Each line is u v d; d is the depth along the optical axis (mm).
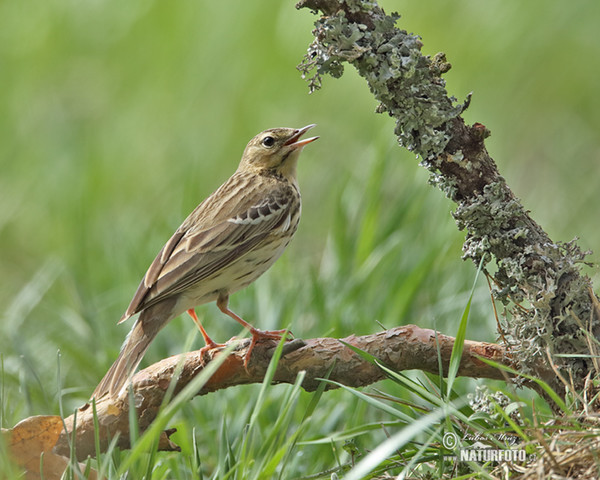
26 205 19234
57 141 20906
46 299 14727
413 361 8758
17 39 23031
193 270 10352
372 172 13695
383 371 8695
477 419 8336
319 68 8891
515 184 17938
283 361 8742
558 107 19969
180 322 12305
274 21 21766
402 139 8906
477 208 8797
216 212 10859
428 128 8789
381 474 8281
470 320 11969
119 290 13758
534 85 20359
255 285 12656
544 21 21203
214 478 8086
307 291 12477
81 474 7434
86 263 14906
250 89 21281
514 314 8922
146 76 22328
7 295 16234
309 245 16391
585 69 20438
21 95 22250
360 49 8688
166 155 20438
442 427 8078
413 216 13500
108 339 12727
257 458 8125
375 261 12547
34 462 8094
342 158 18578
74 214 17516
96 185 19438
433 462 8469
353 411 10141
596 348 8609
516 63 20781
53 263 15234
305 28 21406
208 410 10484
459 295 12344
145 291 10133
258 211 10977
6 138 21125
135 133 21047
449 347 8703
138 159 20406
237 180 11500
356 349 8352
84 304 13117
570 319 8656
